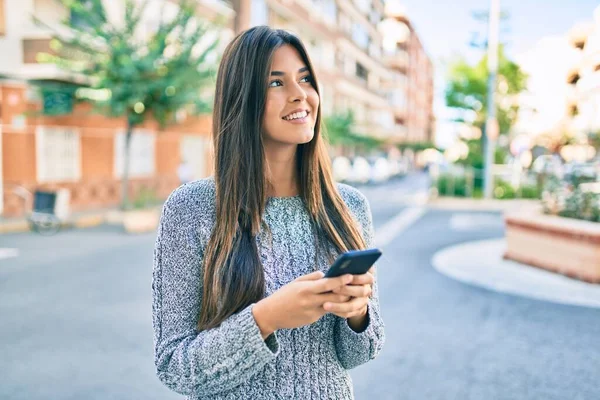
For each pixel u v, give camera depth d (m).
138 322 5.51
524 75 26.05
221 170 1.29
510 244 9.09
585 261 7.52
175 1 17.88
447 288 7.17
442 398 3.87
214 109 1.36
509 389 4.03
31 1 14.52
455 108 26.78
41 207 12.04
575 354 4.75
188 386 1.15
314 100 1.34
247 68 1.29
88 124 16.23
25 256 9.16
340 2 39.19
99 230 12.57
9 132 14.03
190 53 13.81
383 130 53.06
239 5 22.45
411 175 56.41
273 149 1.37
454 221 14.84
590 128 23.30
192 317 1.25
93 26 12.99
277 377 1.22
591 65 21.61
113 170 17.28
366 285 1.07
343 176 29.20
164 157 19.80
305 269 1.32
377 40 54.22
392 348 4.89
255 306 1.10
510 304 6.39
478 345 4.97
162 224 1.30
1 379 4.11
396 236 12.08
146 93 13.27
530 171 22.12
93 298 6.42
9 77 13.92
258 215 1.28
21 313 5.80
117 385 4.02
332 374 1.28
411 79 73.00
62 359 4.51
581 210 8.51
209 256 1.25
